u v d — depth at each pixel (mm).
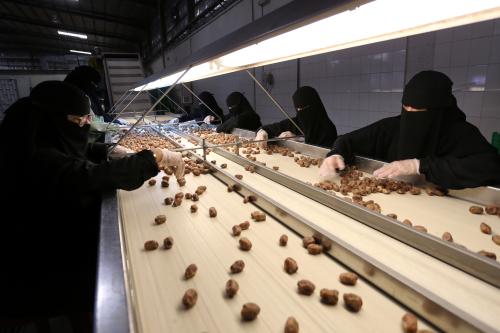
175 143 3363
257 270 1048
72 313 1857
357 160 2205
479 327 664
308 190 1672
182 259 1130
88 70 4160
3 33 16297
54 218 1679
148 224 1436
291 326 762
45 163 1526
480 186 1522
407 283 835
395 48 3500
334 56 4438
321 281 978
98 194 1679
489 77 2688
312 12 950
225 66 2402
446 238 1162
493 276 900
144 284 991
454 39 2895
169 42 12266
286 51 1708
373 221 1275
